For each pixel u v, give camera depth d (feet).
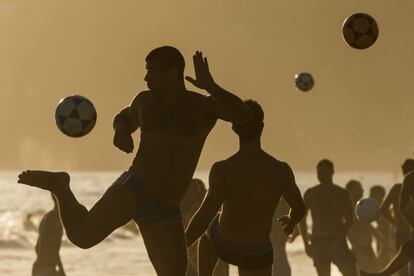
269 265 63.82
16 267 224.33
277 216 117.08
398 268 100.94
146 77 54.65
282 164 63.87
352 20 75.72
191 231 62.64
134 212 53.88
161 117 54.49
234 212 63.31
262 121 63.57
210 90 53.88
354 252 138.21
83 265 228.43
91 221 52.80
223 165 63.36
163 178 53.98
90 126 59.72
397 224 113.09
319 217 113.29
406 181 90.63
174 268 53.72
